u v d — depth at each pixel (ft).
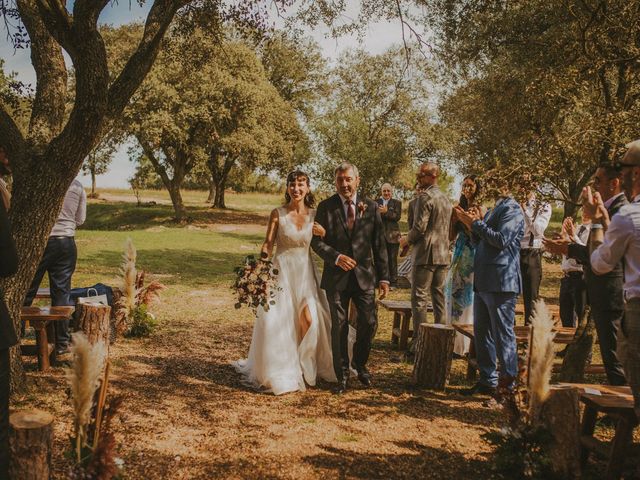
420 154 106.73
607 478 11.82
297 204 19.13
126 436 13.80
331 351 19.22
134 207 131.85
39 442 9.77
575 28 25.68
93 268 46.93
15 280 15.83
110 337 22.98
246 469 12.34
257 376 18.17
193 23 22.36
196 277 44.21
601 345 15.15
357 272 18.07
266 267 17.71
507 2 30.12
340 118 100.37
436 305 22.58
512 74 42.06
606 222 13.29
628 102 22.70
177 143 103.96
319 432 14.60
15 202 15.78
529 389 12.41
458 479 12.19
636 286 10.68
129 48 97.35
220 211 131.34
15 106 17.33
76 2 14.88
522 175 17.54
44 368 19.04
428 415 16.08
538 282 25.45
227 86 98.17
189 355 21.98
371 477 12.18
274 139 110.52
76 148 15.72
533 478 11.85
